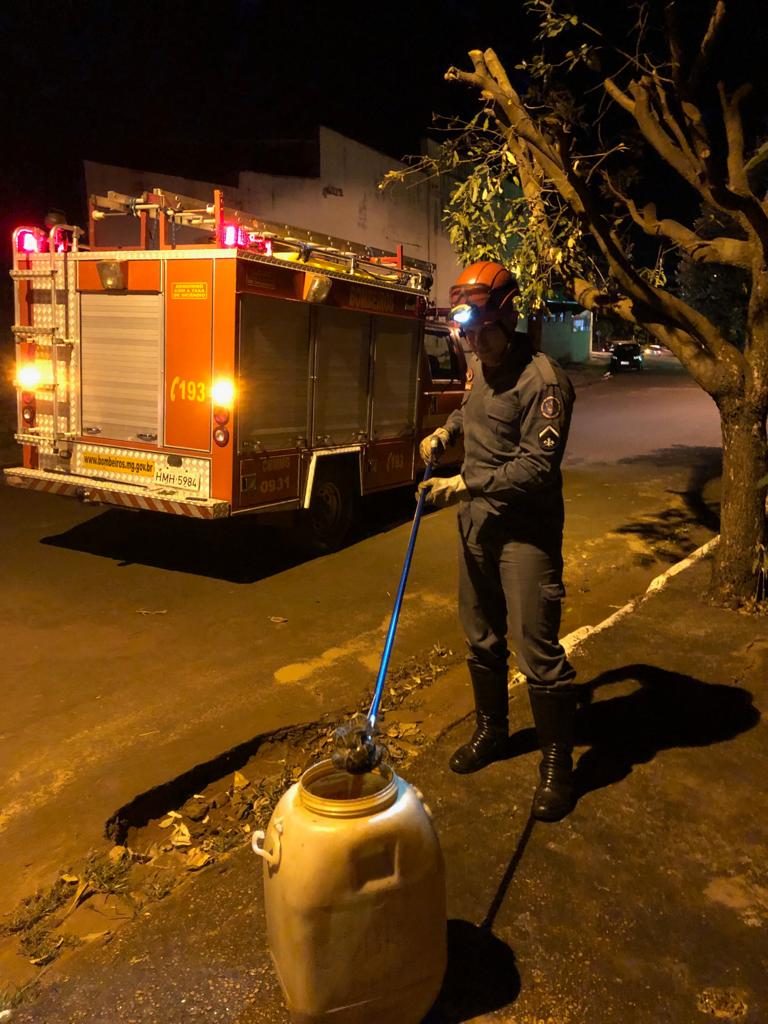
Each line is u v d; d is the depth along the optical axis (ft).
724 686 14.10
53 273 22.94
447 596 21.61
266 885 6.66
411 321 27.78
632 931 8.55
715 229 30.55
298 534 24.40
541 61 18.58
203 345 20.90
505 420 10.02
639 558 25.39
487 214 20.48
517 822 10.37
